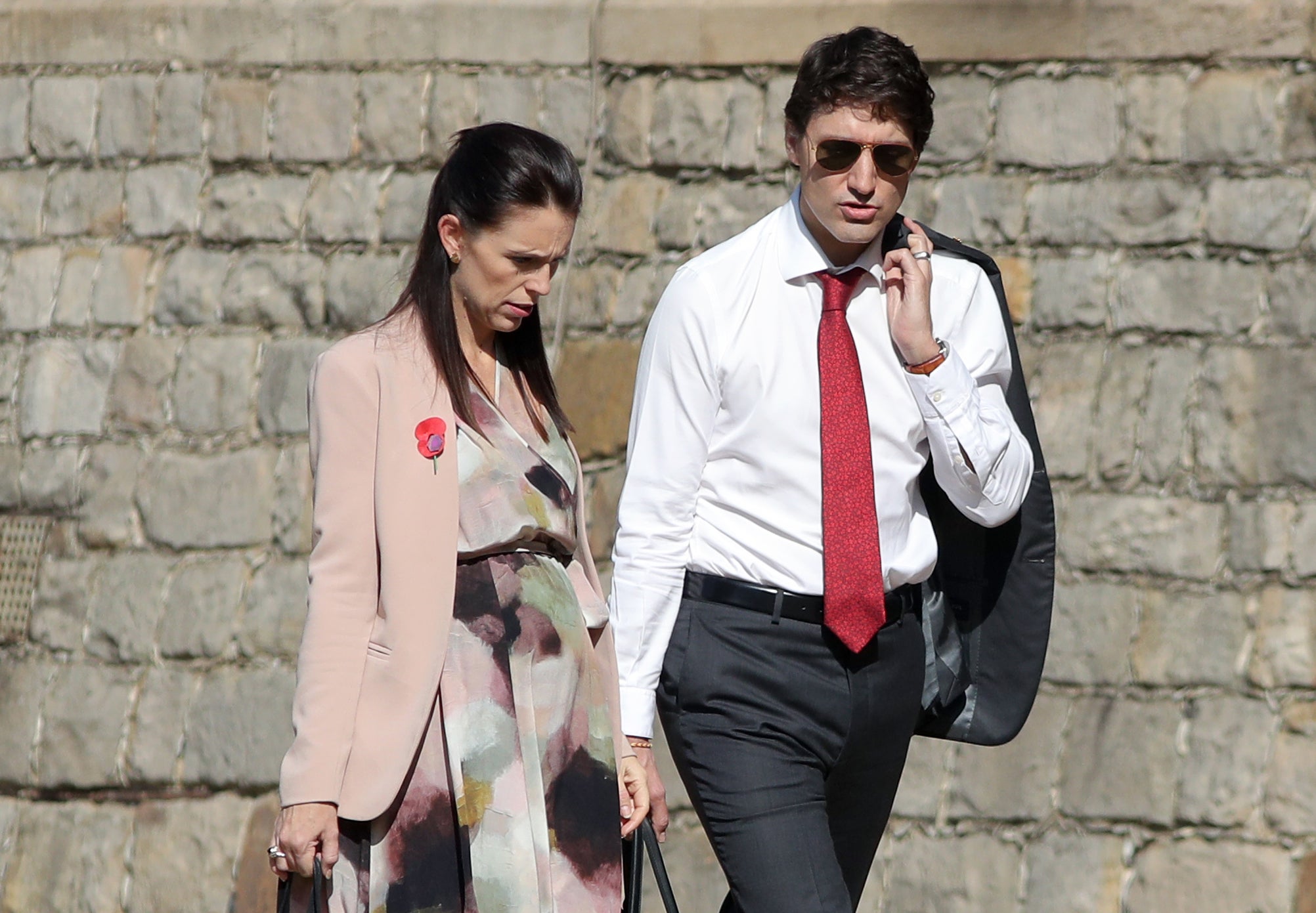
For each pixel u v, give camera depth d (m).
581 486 10.48
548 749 9.57
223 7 21.09
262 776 19.33
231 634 19.80
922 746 17.48
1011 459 10.97
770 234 11.30
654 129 19.42
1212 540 16.92
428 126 20.30
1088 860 16.72
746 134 19.08
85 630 20.34
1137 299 17.53
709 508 11.28
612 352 19.19
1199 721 16.64
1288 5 17.30
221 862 19.27
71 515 20.77
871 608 10.89
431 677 9.23
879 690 11.25
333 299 20.34
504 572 9.65
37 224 21.64
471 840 9.20
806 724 11.14
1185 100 17.62
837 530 10.88
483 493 9.57
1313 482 16.69
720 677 11.12
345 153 20.61
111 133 21.47
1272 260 17.16
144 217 21.25
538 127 19.86
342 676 9.23
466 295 9.73
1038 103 18.09
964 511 11.20
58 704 20.23
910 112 10.58
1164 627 16.92
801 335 11.12
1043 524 11.74
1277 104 17.31
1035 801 17.00
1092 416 17.48
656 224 19.31
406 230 20.23
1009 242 18.05
